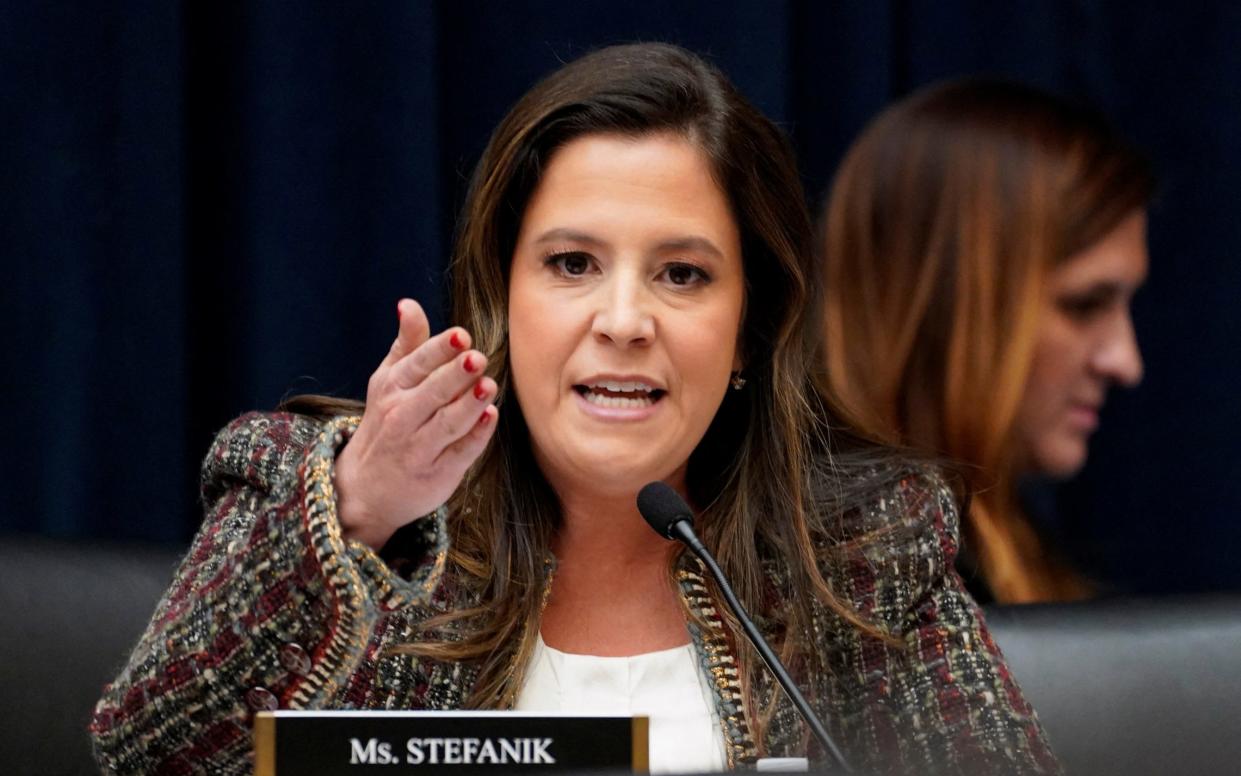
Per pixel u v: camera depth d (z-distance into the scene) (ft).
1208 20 36.76
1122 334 28.68
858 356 28.02
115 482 28.89
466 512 20.36
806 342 21.72
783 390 21.15
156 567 22.13
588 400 18.93
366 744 13.32
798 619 20.52
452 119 31.58
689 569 20.56
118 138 28.91
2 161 28.66
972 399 27.53
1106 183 28.27
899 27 35.19
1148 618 22.47
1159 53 36.70
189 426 29.81
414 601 15.87
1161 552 37.04
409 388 15.37
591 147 19.13
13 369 28.73
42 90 28.66
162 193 28.94
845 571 21.22
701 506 21.34
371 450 15.53
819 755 19.99
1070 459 28.96
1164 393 36.99
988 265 27.68
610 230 18.75
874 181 28.55
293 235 29.71
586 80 19.42
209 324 30.27
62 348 28.66
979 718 20.24
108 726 16.49
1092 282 28.32
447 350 15.10
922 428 27.71
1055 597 28.32
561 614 20.61
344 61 29.96
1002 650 22.13
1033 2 35.24
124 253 28.91
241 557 16.15
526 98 19.79
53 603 21.52
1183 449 37.06
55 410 28.66
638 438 18.83
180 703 16.14
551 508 20.59
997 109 28.40
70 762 21.24
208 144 30.19
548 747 13.50
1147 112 36.81
